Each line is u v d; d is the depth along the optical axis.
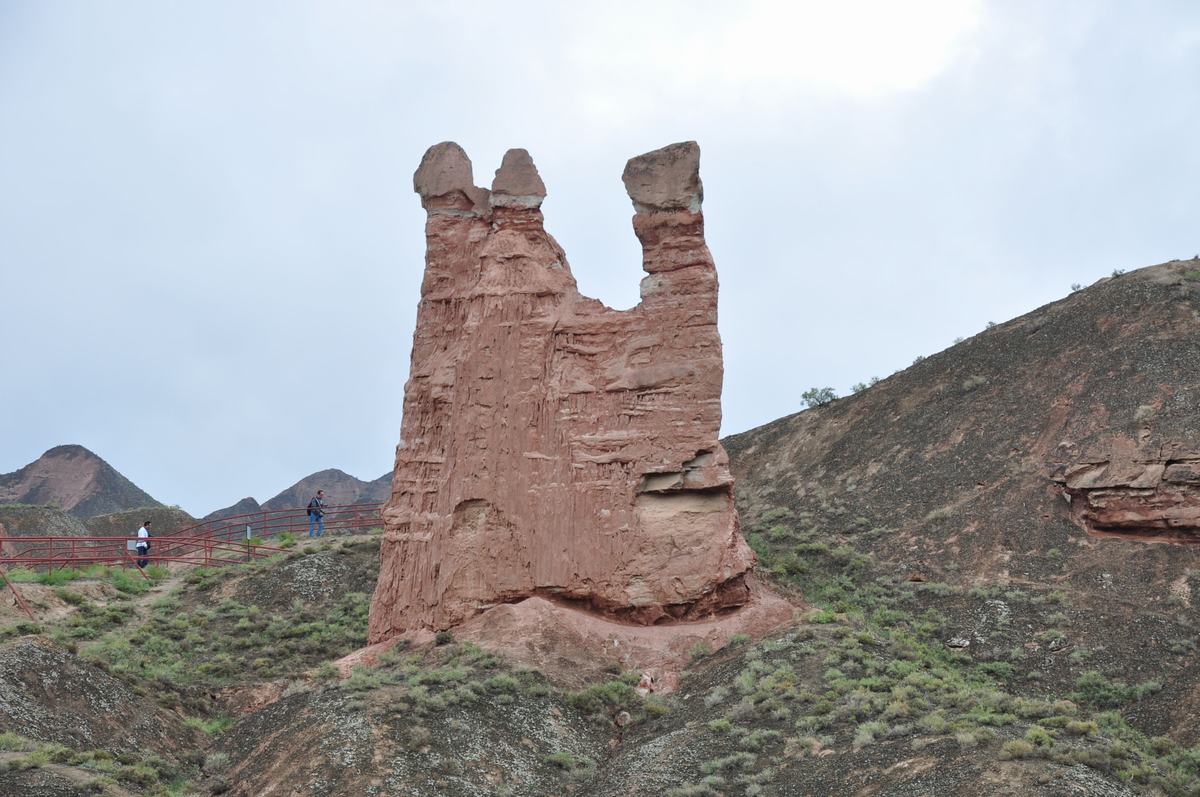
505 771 24.47
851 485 46.31
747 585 32.84
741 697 26.95
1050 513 37.66
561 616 31.27
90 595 40.53
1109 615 32.12
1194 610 31.56
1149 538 35.19
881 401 52.72
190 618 39.12
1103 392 41.53
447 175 36.62
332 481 119.19
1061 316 49.66
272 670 33.50
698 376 32.78
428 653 31.22
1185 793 20.78
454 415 33.66
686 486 32.31
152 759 25.42
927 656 30.88
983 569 36.34
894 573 37.66
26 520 63.91
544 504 32.59
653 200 33.50
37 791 22.14
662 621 31.66
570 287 34.91
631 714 28.05
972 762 21.11
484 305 34.16
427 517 34.03
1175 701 27.42
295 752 24.83
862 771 21.98
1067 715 24.33
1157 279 48.28
